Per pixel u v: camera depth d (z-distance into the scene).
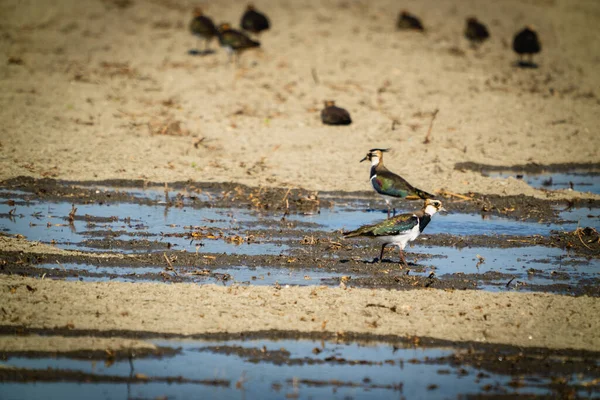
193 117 23.41
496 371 11.07
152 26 35.03
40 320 11.86
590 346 11.61
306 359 11.28
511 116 24.81
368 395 10.52
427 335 11.80
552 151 22.08
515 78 29.31
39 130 21.53
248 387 10.67
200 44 32.47
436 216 17.36
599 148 22.47
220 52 31.16
